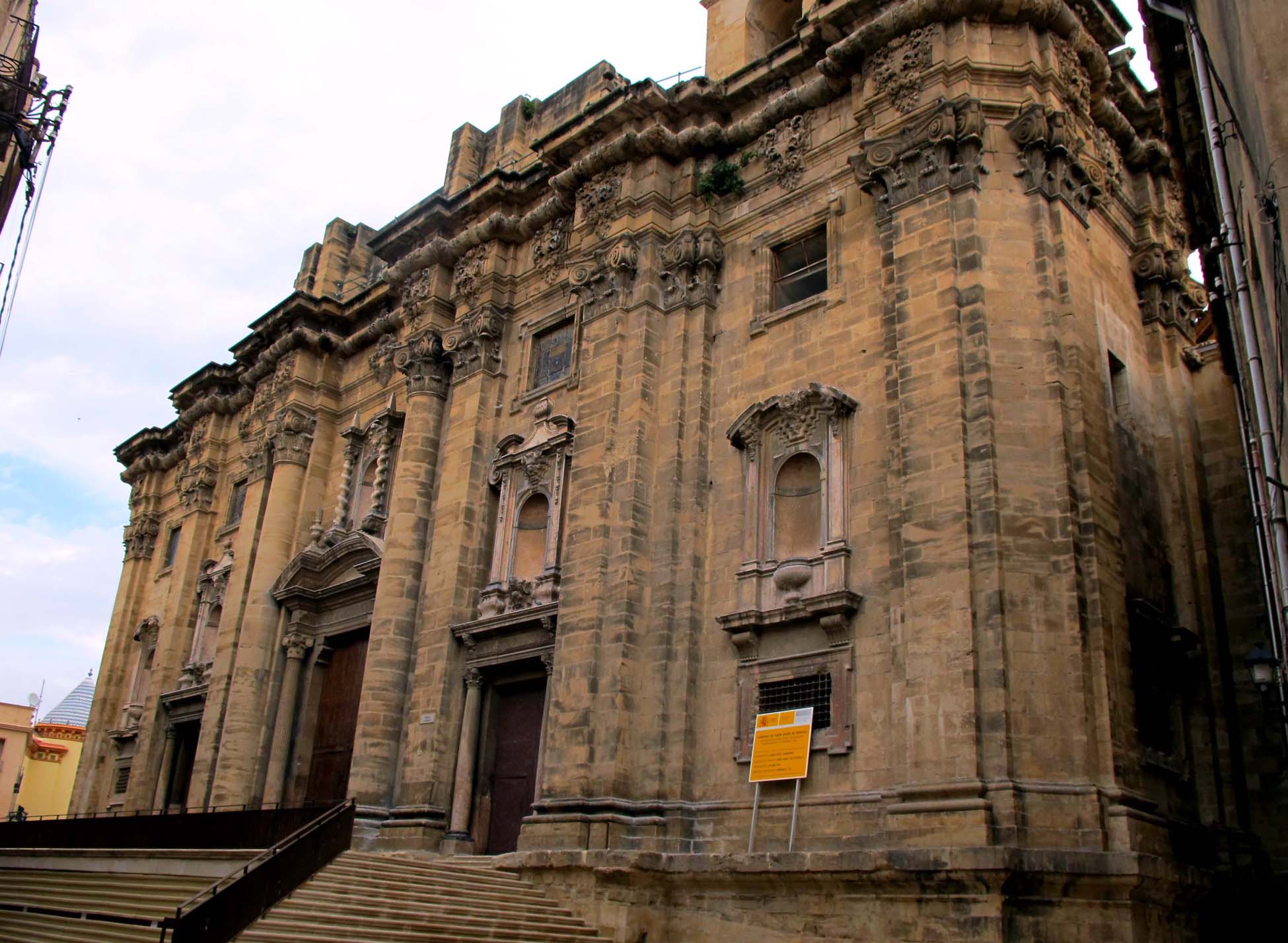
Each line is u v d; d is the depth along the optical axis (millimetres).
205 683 34594
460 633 25734
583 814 20812
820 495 21266
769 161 24766
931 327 19766
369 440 33156
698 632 21969
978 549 18078
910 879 16219
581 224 26938
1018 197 20469
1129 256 24094
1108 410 20281
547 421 26500
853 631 19719
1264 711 21359
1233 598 22703
